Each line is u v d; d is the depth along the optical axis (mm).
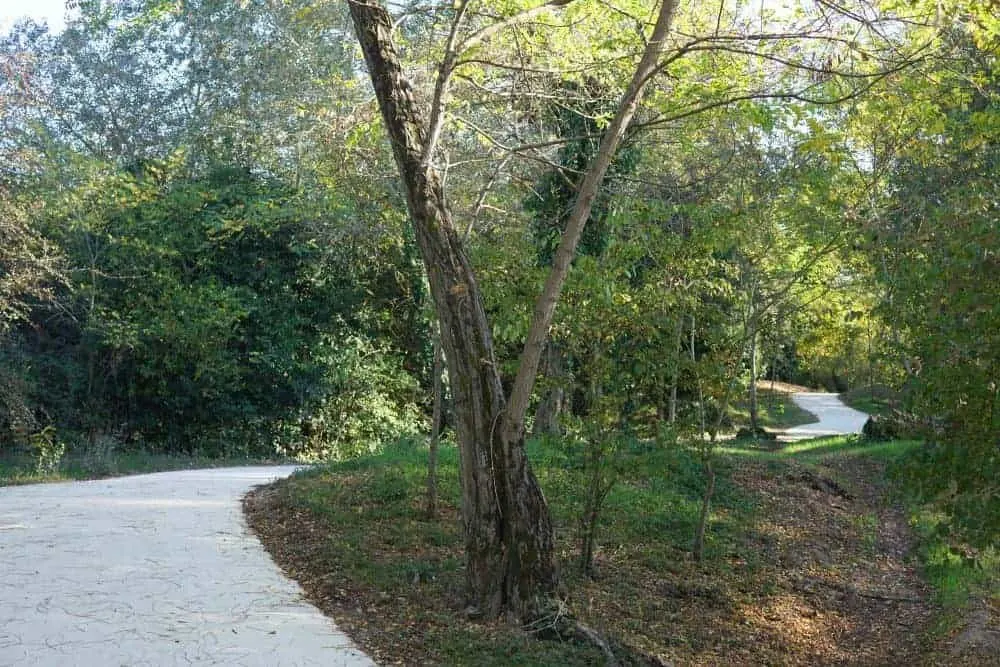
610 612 8750
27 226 20109
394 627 7133
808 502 14938
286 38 22594
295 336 25875
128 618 6961
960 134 11703
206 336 23688
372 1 7680
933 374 6902
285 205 24875
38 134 22797
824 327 22562
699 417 10578
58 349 24234
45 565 8516
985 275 6754
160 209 24812
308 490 12438
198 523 10891
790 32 7961
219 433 24875
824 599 10664
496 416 7594
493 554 7562
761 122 8734
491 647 6773
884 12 7672
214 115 29703
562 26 9672
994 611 10062
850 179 11547
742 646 8750
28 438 20266
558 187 13891
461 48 7551
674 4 7371
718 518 13039
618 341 9969
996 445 6699
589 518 10438
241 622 6996
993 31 7738
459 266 7633
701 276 10406
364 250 25469
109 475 18156
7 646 6234
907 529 14164
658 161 14570
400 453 16156
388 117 7645
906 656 9000
